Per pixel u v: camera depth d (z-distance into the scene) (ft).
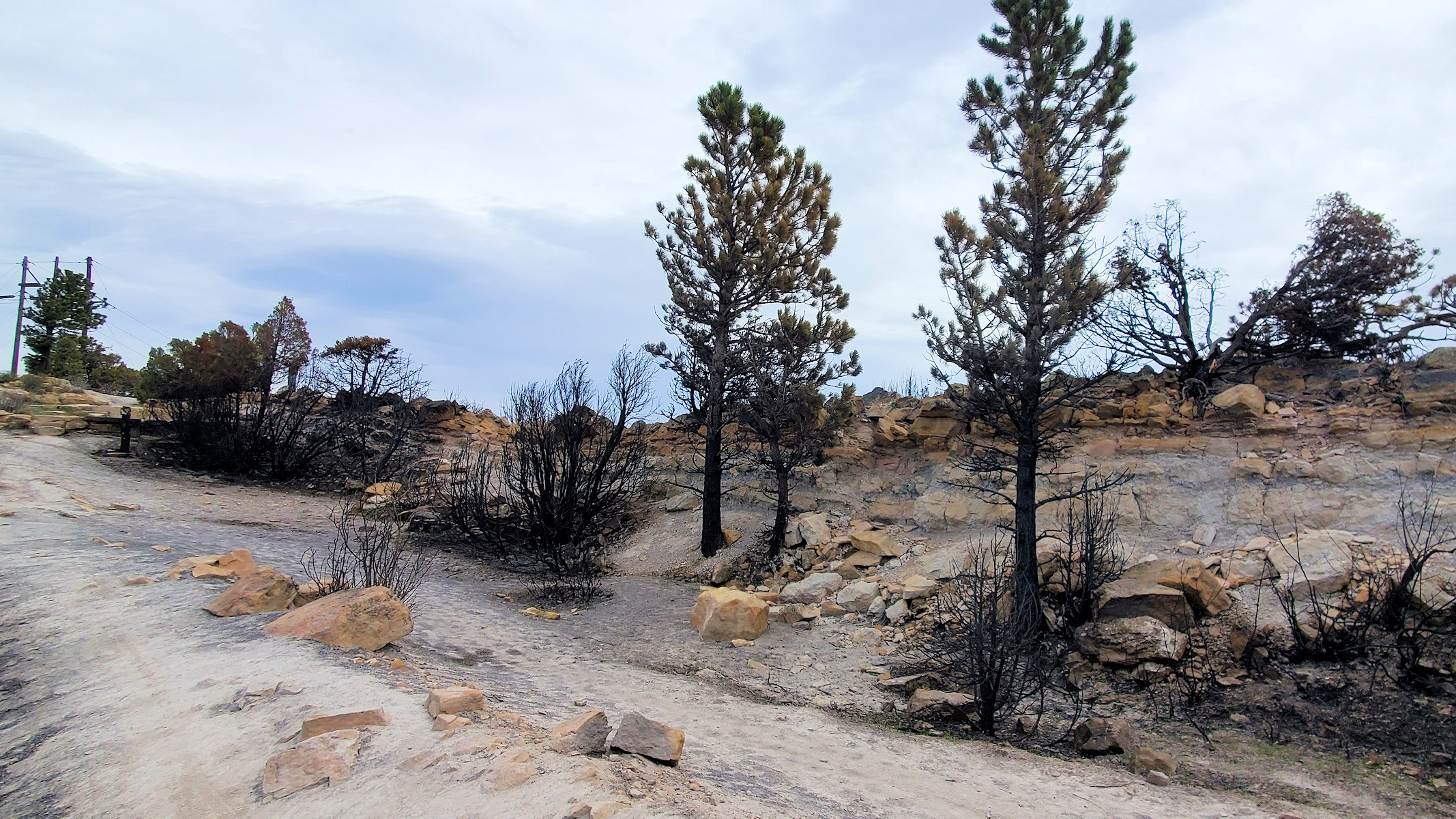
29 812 13.84
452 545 52.44
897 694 28.35
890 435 52.24
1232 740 23.20
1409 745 21.47
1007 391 34.09
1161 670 27.27
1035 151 35.55
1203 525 37.09
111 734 16.38
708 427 50.96
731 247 50.55
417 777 13.57
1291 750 22.27
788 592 41.16
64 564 29.81
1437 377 39.24
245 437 65.05
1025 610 27.96
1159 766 20.95
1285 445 38.93
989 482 45.09
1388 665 24.70
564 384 53.11
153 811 13.35
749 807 14.08
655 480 63.05
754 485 56.18
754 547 48.57
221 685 18.63
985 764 21.06
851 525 48.34
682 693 26.94
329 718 15.67
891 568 42.04
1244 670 26.76
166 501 51.21
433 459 70.69
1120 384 47.65
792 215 53.31
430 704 17.31
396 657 23.98
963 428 49.21
